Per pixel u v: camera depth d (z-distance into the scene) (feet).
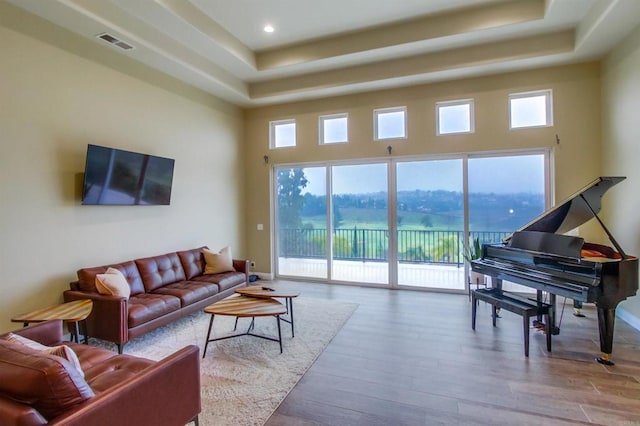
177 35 12.93
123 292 10.60
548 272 9.92
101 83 12.28
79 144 11.54
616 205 13.00
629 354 9.71
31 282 10.15
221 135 18.70
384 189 18.13
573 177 14.67
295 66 16.22
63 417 4.15
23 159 9.97
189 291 12.82
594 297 8.82
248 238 20.75
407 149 17.17
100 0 10.69
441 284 17.17
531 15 12.50
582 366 9.09
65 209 11.10
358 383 8.43
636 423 6.75
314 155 19.08
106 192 12.09
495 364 9.29
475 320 12.33
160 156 14.82
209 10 12.69
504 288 16.35
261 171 20.47
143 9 11.12
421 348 10.41
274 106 19.97
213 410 7.34
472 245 16.43
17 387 4.17
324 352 10.23
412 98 16.99
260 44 15.65
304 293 17.01
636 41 11.51
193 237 16.74
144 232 14.02
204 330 12.16
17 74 9.80
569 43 13.34
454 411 7.24
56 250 10.82
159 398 5.46
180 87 15.93
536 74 15.01
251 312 10.00
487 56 14.30
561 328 11.78
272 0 12.12
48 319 8.59
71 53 11.27
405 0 12.39
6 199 9.59
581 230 14.21
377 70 16.06
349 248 18.99
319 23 13.87
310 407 7.45
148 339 11.35
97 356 7.10
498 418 6.97
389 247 18.04
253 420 7.00
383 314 13.66
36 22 10.26
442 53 14.94
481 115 15.88
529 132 15.20
